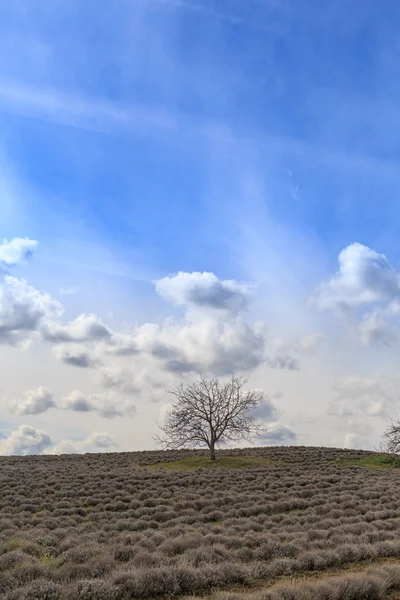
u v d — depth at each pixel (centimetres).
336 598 1059
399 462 5100
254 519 2134
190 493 2969
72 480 3541
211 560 1366
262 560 1425
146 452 6856
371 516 2184
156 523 2042
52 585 1043
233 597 1019
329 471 4300
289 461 5156
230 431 5484
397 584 1204
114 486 3238
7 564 1271
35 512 2489
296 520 2097
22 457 6025
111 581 1104
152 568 1190
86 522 2134
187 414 5450
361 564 1428
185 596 1106
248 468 4634
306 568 1377
